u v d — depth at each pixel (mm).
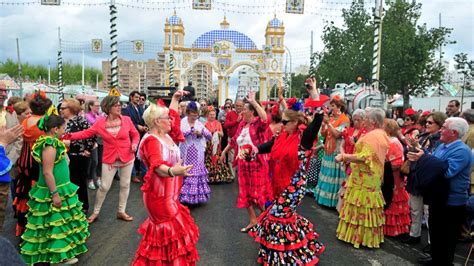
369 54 21516
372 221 5027
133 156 6051
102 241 5145
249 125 5684
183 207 3688
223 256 4727
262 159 5523
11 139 4316
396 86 19578
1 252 1142
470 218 4336
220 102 41125
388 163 5172
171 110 5109
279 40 41281
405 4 20359
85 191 6164
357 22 24672
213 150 9219
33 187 4254
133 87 101500
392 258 4770
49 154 4031
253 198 5527
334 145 6820
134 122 8883
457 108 6793
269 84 41406
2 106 5895
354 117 6156
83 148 5984
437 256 4379
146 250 3430
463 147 4207
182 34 40812
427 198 4375
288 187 4113
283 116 4211
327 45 26047
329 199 7078
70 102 6023
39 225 4090
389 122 5453
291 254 4098
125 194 6051
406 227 5555
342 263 4586
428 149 5730
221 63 40438
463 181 4215
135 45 23109
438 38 19719
